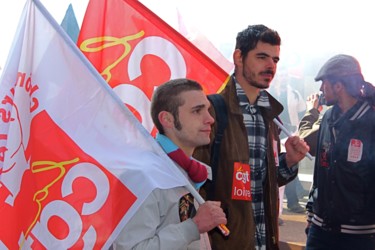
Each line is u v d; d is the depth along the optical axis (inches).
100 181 79.6
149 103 110.7
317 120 166.1
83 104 82.0
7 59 80.7
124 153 81.4
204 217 80.3
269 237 112.1
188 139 86.7
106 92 82.5
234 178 104.7
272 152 114.3
